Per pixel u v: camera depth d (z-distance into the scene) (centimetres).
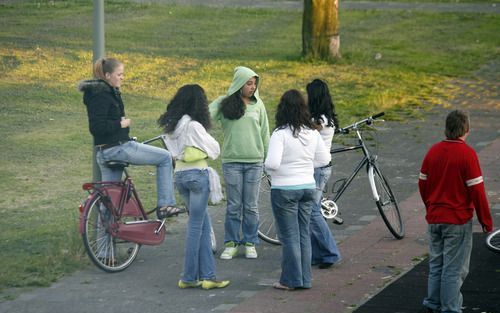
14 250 2341
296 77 5509
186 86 2056
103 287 2077
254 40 6862
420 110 4641
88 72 5375
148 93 4909
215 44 6625
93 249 2203
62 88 4909
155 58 5931
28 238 2459
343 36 7212
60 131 3984
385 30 7550
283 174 1995
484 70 5972
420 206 2862
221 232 2581
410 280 2086
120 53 6019
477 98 4994
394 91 5112
